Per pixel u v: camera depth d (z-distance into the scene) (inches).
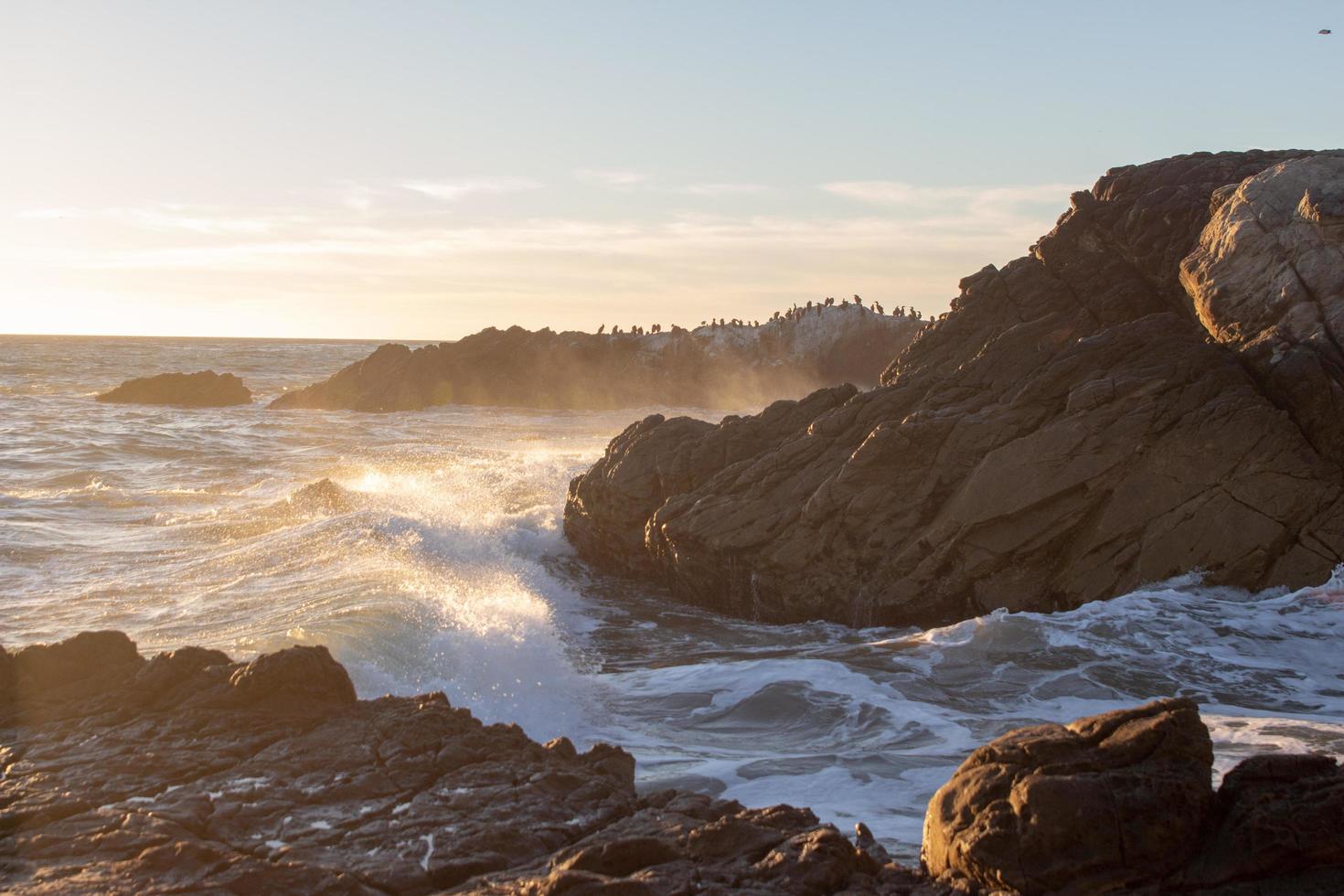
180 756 335.6
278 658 379.2
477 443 1923.0
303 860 278.2
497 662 621.0
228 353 5910.4
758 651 735.1
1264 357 839.1
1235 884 258.7
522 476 1400.1
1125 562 776.3
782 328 3102.9
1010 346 967.6
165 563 899.4
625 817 314.7
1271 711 568.7
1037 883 260.2
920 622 811.4
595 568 1047.0
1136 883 261.1
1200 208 1004.6
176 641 642.8
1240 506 775.1
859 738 527.8
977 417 853.8
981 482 805.9
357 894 264.8
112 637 404.8
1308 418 798.5
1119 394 820.6
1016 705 579.5
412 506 1181.1
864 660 652.1
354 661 584.4
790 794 447.2
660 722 560.1
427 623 660.1
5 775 320.5
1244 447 787.4
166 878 266.7
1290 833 260.1
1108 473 796.0
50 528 1044.5
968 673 626.8
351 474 1485.0
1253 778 275.3
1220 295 894.4
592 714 570.9
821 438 927.7
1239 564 763.4
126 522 1098.7
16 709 370.0
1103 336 875.4
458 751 349.4
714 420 2529.5
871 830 396.5
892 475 849.5
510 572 960.3
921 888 267.6
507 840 295.0
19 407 2518.5
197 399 2790.4
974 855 266.4
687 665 679.1
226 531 1047.0
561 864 275.9
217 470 1519.4
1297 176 903.1
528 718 557.6
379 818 305.4
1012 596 790.5
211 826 295.6
